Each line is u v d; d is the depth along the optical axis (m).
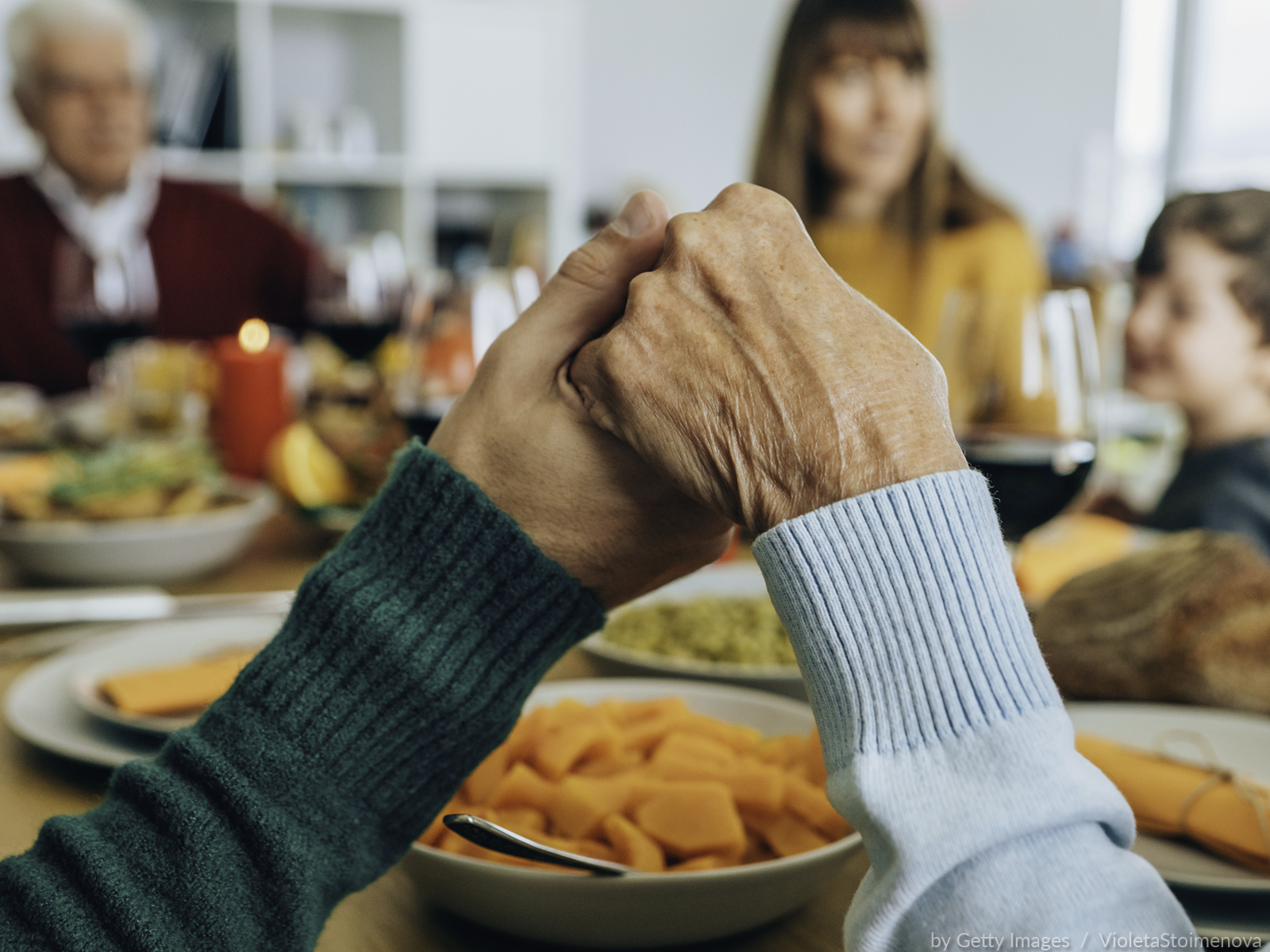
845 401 0.32
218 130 3.46
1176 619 0.62
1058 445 0.66
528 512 0.39
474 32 3.80
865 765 0.29
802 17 2.13
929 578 0.30
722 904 0.39
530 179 3.98
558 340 0.39
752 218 0.36
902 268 2.12
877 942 0.28
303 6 3.66
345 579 0.39
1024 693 0.29
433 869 0.40
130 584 0.92
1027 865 0.27
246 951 0.35
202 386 1.45
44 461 1.27
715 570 0.83
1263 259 1.02
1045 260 3.32
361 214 4.00
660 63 4.10
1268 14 4.08
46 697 0.63
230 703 0.39
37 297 2.52
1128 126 4.57
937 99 2.14
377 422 1.07
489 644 0.39
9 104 3.12
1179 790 0.46
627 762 0.47
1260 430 1.05
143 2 3.47
